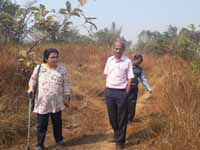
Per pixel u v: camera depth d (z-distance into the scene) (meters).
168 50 9.52
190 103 4.59
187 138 3.83
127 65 4.36
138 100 6.79
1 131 4.39
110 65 4.41
